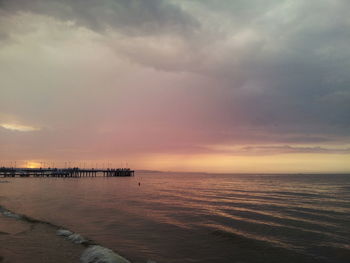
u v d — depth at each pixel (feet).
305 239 50.98
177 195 148.15
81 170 485.15
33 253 35.96
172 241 47.80
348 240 50.47
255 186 254.27
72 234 46.78
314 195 149.89
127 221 64.75
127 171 543.80
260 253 42.14
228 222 66.54
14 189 171.94
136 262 35.91
